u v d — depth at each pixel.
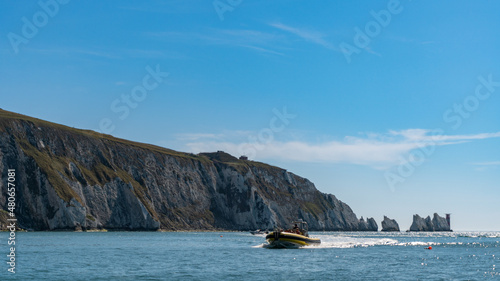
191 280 55.03
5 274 57.50
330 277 59.19
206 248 103.56
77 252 87.50
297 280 56.50
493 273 65.56
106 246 105.50
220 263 71.69
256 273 61.22
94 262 70.69
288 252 93.25
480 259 87.75
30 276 56.19
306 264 72.06
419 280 58.31
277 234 100.75
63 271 60.41
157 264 69.31
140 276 57.28
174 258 78.69
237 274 60.09
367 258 84.50
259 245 115.25
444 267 72.38
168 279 55.47
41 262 69.44
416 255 94.88
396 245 133.88
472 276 62.41
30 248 94.88
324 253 92.81
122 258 77.44
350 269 66.94
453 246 136.38
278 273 61.53
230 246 111.56
